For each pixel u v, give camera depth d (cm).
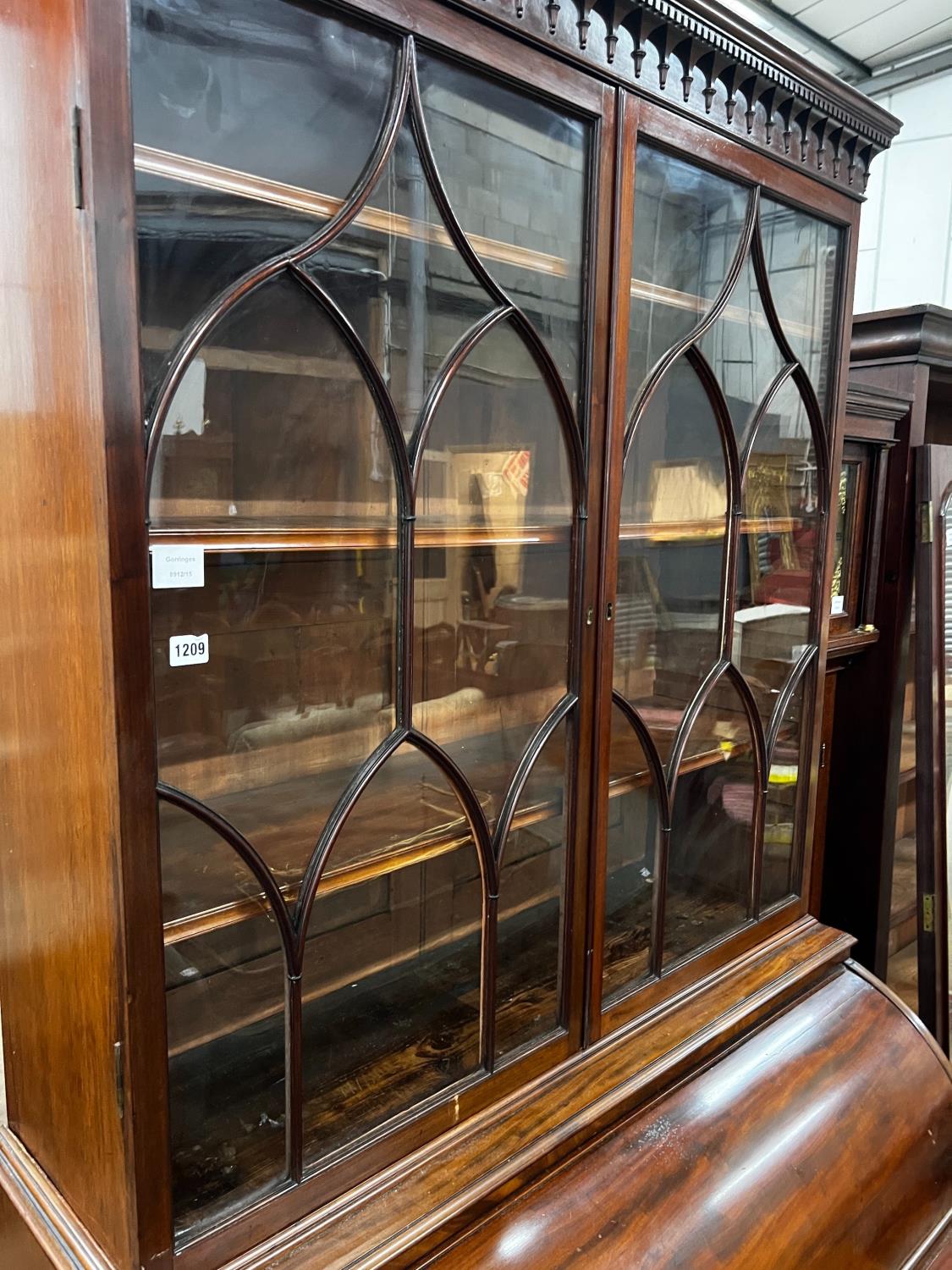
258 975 69
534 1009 90
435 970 82
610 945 97
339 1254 69
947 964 159
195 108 58
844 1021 114
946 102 183
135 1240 62
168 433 59
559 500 85
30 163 57
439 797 80
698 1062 99
